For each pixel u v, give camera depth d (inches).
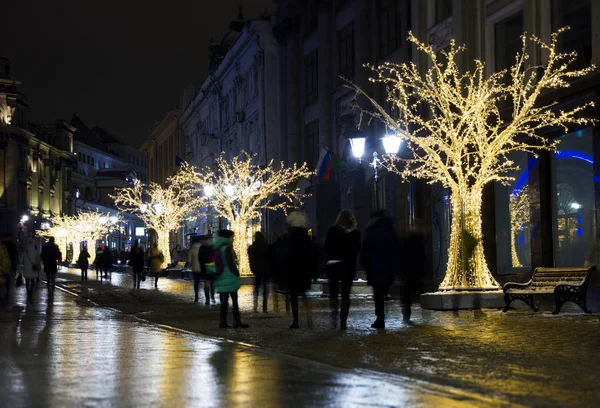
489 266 1057.5
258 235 842.2
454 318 695.7
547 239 935.7
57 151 4943.4
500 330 579.5
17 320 763.4
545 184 938.1
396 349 469.7
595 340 508.4
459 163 815.7
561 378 354.6
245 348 497.7
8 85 4229.8
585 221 874.8
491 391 321.1
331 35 1760.6
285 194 1734.7
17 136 4232.3
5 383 360.2
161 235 2240.4
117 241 6200.8
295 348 485.1
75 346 520.7
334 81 1736.0
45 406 301.7
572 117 879.1
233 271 646.5
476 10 1102.4
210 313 824.9
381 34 1509.6
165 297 1151.6
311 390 331.3
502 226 1048.2
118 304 999.6
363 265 613.9
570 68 899.4
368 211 1540.4
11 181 4185.5
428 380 353.4
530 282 759.1
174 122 4082.2
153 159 4835.1
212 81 2940.5
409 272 661.9
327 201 1739.7
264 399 311.3
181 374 384.2
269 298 1051.9
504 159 1027.9
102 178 6166.3
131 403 306.5
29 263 1066.1
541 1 957.2
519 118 805.9
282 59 2028.8
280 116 2039.9
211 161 3139.8
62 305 1012.5
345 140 1611.7
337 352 460.8
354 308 842.8
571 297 719.1
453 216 818.8
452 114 837.2
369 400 305.9
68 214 5187.0
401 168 1320.1
